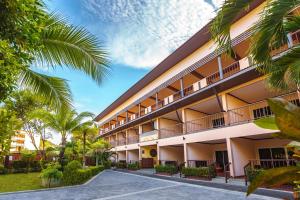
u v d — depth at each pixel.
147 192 9.91
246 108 14.59
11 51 2.46
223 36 4.27
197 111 17.95
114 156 31.42
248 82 12.12
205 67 16.72
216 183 11.30
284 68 5.02
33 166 22.77
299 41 8.41
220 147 16.56
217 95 13.88
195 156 16.23
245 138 13.26
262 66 5.12
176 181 13.29
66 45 5.00
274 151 12.98
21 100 14.01
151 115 21.70
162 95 23.75
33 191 10.91
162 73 20.59
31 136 20.91
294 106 1.01
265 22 4.05
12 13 2.53
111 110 35.88
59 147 16.03
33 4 2.80
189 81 19.69
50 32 4.72
